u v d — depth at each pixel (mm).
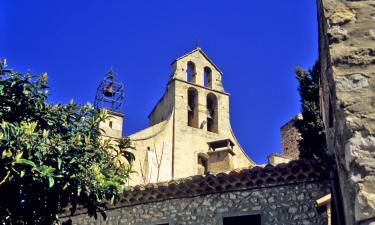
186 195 11203
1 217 7078
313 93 18078
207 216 10758
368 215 3445
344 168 4121
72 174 7492
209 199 10945
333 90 4305
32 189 7297
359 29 4387
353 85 4094
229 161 21688
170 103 30984
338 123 4164
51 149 7441
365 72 4125
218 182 10797
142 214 11594
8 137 6812
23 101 8031
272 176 10383
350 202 3826
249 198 10562
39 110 8188
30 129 7109
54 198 7633
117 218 11914
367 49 4250
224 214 10594
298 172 10148
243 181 10625
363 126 3844
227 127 31859
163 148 28438
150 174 26469
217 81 33438
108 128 27125
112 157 9070
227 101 32906
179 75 31844
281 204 10219
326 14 4594
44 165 7145
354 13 4492
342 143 4070
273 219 10141
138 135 28344
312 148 16922
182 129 29891
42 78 8406
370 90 4012
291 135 27141
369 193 3525
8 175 6566
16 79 7973
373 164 3646
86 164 7918
